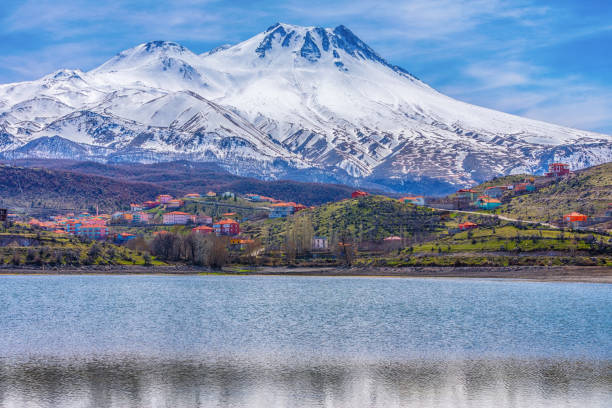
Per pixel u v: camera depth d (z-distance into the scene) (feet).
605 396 326.85
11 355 405.80
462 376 362.12
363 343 444.55
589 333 479.82
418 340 455.22
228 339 458.09
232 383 348.59
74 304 639.35
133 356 405.59
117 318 550.36
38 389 337.31
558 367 380.37
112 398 323.98
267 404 316.19
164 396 327.26
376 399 323.16
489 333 480.64
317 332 485.97
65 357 401.49
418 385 345.92
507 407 311.88
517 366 382.22
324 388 340.59
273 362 391.86
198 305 638.12
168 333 480.64
